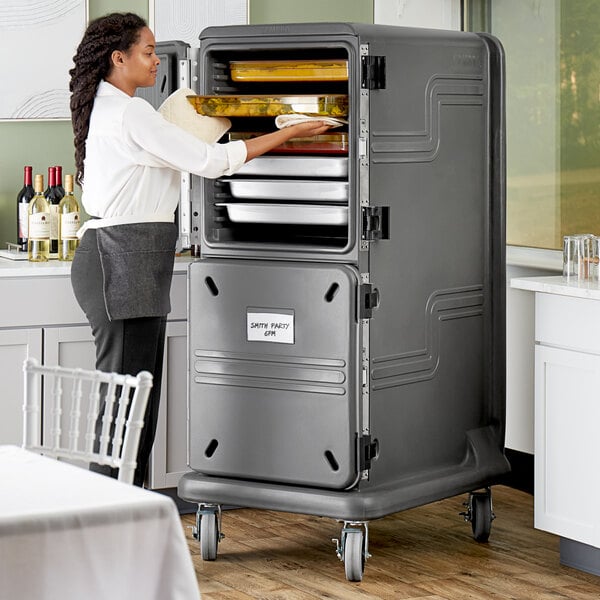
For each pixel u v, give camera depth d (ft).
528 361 17.85
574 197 17.72
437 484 14.64
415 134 14.34
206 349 14.61
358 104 13.56
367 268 13.85
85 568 7.59
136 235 14.16
